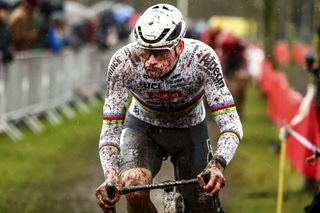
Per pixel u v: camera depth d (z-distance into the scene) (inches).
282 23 1268.5
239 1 1808.6
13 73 669.3
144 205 269.4
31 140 666.8
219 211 257.1
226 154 258.5
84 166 570.9
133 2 1700.3
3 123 652.7
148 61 256.2
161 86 280.1
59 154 614.9
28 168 550.0
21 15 691.4
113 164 262.4
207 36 768.3
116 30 1234.0
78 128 768.9
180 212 277.9
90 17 1189.1
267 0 1113.4
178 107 292.0
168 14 256.5
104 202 245.4
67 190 487.2
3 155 588.7
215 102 273.1
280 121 722.8
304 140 402.6
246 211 449.1
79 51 959.6
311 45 1245.7
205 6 1950.1
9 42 629.9
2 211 426.9
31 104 735.1
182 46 268.5
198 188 295.3
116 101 275.7
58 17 880.3
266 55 1144.2
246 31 1840.6
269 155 653.3
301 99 562.3
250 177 552.1
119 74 275.7
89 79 1037.2
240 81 741.9
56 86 833.5
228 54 739.4
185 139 300.5
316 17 513.3
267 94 1096.8
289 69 716.0
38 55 748.0
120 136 282.7
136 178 271.6
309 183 496.4
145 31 252.7
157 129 299.6
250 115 967.6
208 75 275.7
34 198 461.7
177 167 306.5
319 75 443.8
